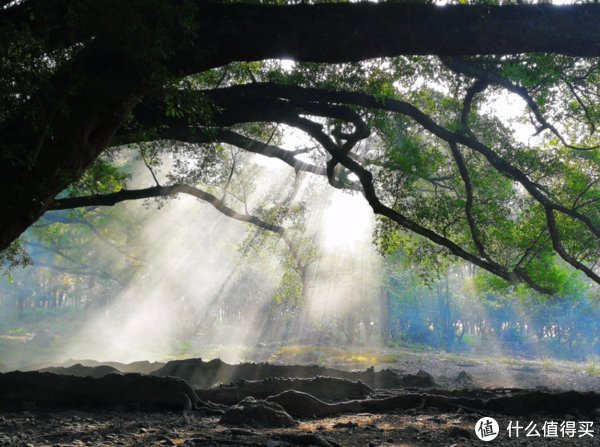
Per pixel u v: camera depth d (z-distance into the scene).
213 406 12.03
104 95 8.91
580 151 16.72
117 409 11.55
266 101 13.32
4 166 8.71
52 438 8.73
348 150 14.00
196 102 9.09
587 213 17.06
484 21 9.19
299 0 11.86
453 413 12.19
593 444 8.81
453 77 15.80
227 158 21.41
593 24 9.20
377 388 16.70
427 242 18.52
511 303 57.25
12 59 7.39
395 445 8.52
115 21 7.30
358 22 9.20
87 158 9.37
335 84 15.09
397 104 14.11
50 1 8.94
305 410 11.70
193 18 8.27
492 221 17.47
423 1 10.48
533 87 14.05
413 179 16.73
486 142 16.61
